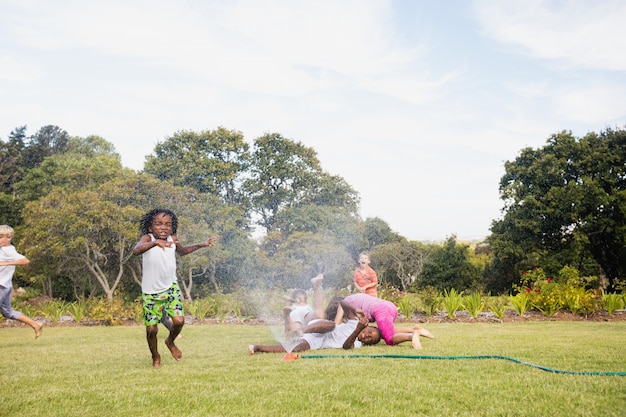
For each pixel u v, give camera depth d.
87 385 3.71
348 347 5.60
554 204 26.25
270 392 3.37
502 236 28.42
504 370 4.13
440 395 3.24
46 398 3.28
